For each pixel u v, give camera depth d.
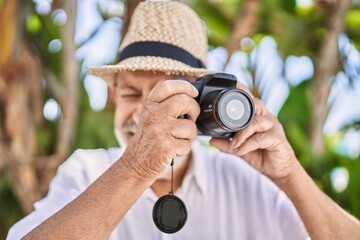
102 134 4.82
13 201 4.91
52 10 4.53
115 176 1.60
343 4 4.87
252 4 4.81
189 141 1.58
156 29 2.08
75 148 4.70
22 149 4.15
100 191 1.59
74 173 2.09
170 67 1.94
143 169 1.58
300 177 1.90
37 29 4.65
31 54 4.29
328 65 4.94
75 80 4.46
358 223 1.92
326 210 1.91
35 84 4.23
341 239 1.88
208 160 2.19
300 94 4.96
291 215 2.06
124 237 2.01
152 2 2.12
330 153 5.09
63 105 4.45
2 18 4.08
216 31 5.29
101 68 2.03
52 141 4.75
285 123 4.88
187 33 2.11
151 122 1.57
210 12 5.18
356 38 5.25
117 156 2.16
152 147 1.56
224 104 1.59
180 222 1.74
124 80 2.02
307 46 5.11
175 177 2.10
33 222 1.88
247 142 1.81
